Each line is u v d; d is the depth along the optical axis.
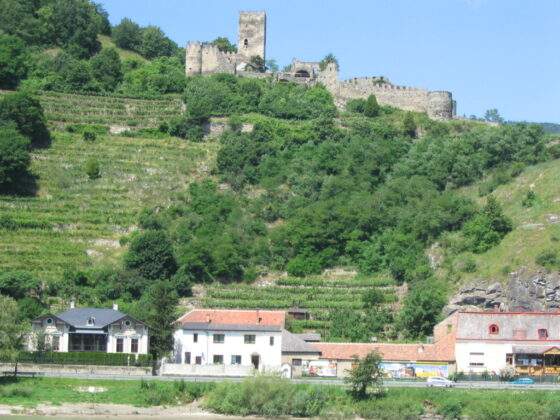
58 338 195.75
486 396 172.50
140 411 171.12
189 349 197.88
